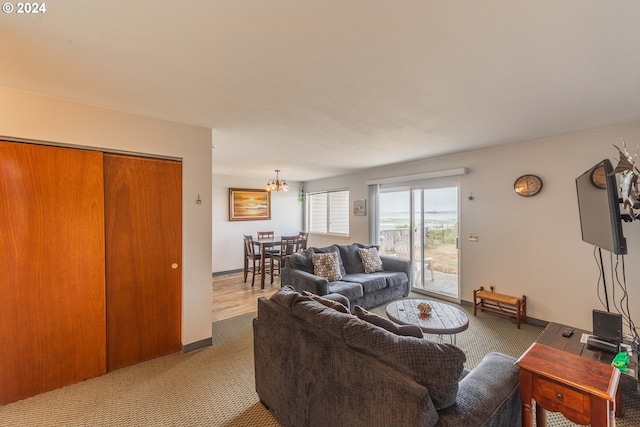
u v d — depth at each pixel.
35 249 2.06
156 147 2.56
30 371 2.06
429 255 4.59
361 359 1.25
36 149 2.05
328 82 1.87
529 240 3.40
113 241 2.42
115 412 1.92
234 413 1.92
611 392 1.03
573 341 1.99
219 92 2.02
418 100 2.16
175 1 1.13
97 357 2.32
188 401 2.04
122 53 1.53
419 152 3.96
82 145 2.21
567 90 1.98
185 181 2.73
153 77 1.80
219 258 6.19
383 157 4.30
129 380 2.29
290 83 1.88
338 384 1.35
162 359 2.62
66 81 1.85
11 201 1.98
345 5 1.16
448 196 4.32
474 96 2.09
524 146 3.41
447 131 2.96
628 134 2.72
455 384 1.13
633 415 1.85
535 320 3.37
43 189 2.08
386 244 5.30
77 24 1.28
